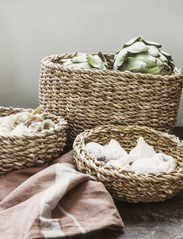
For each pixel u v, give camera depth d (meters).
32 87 1.20
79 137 0.82
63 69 0.87
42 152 0.78
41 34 1.16
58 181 0.72
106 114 0.86
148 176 0.70
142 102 0.86
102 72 0.84
